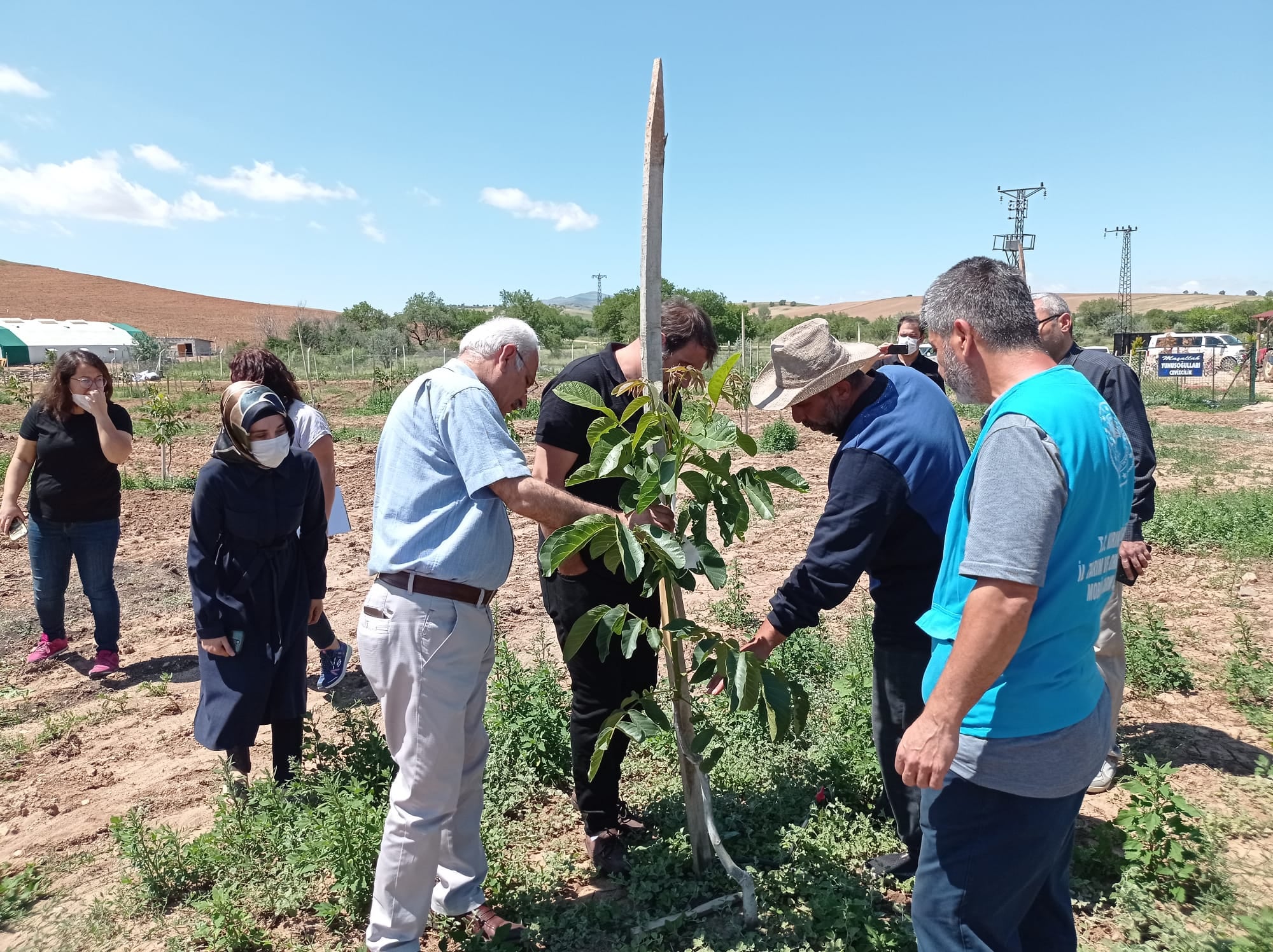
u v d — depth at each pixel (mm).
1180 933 2852
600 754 2859
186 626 6691
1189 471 12914
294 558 4031
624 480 3363
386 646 2723
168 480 12430
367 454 15438
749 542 8891
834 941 2793
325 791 3504
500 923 3025
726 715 4453
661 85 2680
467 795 3049
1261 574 7359
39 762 4613
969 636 1943
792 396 2840
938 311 2291
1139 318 71125
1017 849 2119
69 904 3393
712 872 3188
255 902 3283
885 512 2727
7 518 5734
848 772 3744
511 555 2906
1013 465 1964
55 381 5477
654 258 2785
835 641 5711
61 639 6047
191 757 4645
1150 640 5121
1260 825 3537
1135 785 3326
